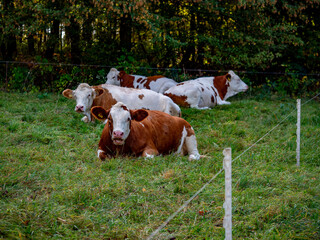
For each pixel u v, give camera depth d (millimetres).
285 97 14172
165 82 11648
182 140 6309
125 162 5273
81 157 5594
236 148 6691
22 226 3191
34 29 12133
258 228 3529
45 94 11062
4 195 3859
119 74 11828
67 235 3162
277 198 4188
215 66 15633
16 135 6441
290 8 14406
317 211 3855
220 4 13961
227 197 2664
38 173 4594
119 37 15352
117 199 3961
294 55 15562
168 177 4660
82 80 13117
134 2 11211
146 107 8648
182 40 14398
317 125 8555
